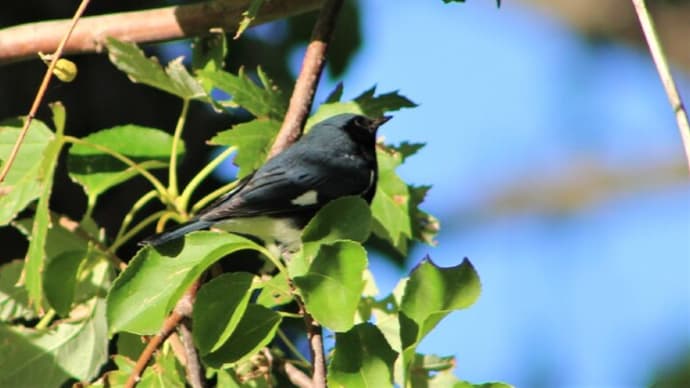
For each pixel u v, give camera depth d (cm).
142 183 1283
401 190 988
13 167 884
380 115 998
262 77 967
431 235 991
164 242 709
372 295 890
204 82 970
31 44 1035
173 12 1016
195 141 1320
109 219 1279
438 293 685
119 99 1343
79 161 957
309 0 1016
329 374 673
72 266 874
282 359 848
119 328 684
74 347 887
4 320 909
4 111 1314
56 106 863
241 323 704
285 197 1032
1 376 870
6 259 1266
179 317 777
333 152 1069
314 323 723
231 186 955
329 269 669
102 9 1363
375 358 677
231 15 1005
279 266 702
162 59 1344
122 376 780
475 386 660
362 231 695
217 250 685
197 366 777
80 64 1342
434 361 837
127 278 693
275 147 924
